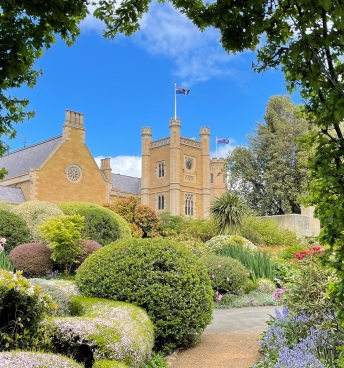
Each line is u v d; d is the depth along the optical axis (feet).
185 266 16.79
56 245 32.99
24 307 10.54
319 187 7.11
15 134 11.45
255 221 60.29
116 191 141.69
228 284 31.37
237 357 15.38
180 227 69.56
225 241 45.06
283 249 53.21
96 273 16.79
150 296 15.79
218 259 32.40
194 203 153.99
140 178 175.52
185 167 152.97
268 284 33.94
